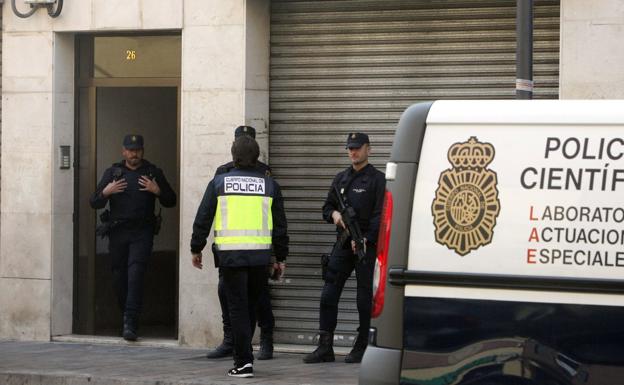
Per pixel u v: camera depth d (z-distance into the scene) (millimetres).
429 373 8352
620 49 14945
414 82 16281
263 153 16812
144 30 17266
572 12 15078
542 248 8188
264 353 15594
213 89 16766
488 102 8453
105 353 16344
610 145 8180
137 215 17047
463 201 8367
